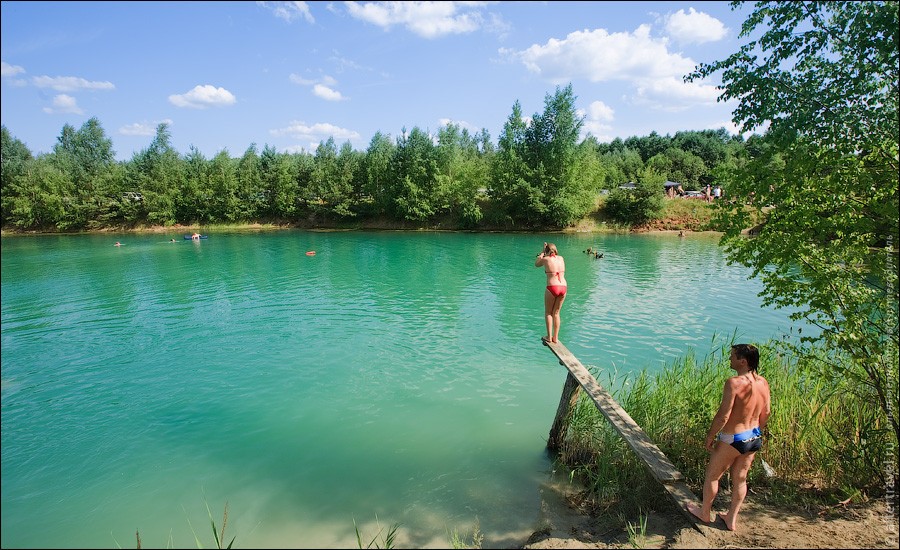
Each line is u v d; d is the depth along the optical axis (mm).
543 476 8047
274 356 14305
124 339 16156
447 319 18188
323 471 8305
